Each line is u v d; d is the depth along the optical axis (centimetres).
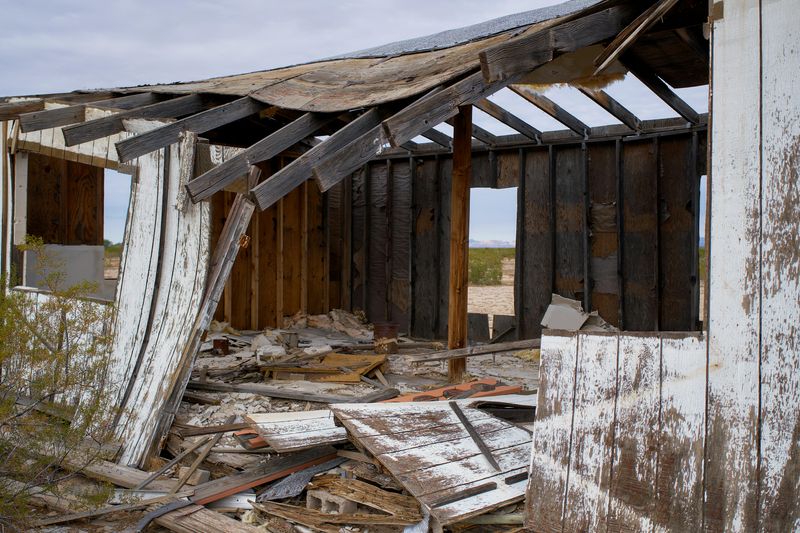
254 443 493
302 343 991
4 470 420
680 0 475
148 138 565
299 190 1186
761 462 297
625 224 948
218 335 1008
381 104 541
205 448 509
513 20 769
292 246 1180
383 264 1213
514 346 653
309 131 589
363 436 437
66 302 511
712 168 330
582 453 352
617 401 347
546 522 353
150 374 555
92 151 676
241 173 534
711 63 334
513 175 1055
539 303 1030
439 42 771
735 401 310
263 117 914
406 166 1173
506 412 526
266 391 662
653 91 701
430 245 1145
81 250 914
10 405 429
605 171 962
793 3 306
